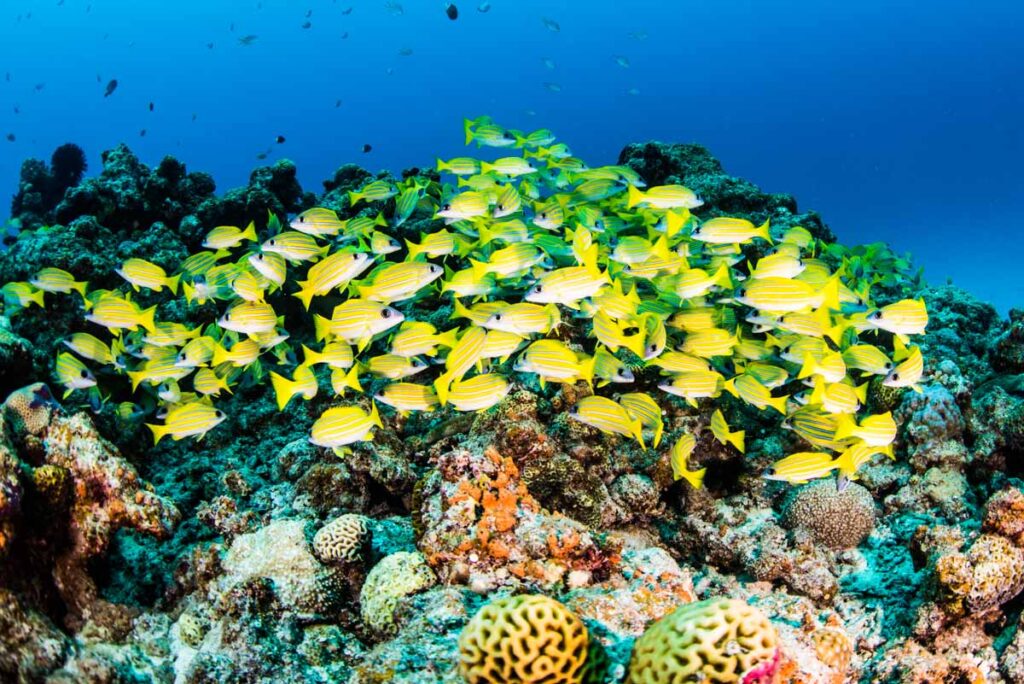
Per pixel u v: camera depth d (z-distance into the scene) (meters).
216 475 7.92
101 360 7.61
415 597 4.82
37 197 18.59
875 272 11.22
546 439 6.36
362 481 6.86
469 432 7.11
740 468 7.42
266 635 4.87
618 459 7.14
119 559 6.23
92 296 8.91
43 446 5.44
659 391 7.64
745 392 6.32
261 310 6.80
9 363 7.05
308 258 7.57
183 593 5.72
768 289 6.42
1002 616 5.02
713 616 3.04
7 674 4.02
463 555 5.05
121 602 5.77
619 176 10.22
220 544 5.75
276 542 5.55
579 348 7.96
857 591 5.87
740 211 12.95
